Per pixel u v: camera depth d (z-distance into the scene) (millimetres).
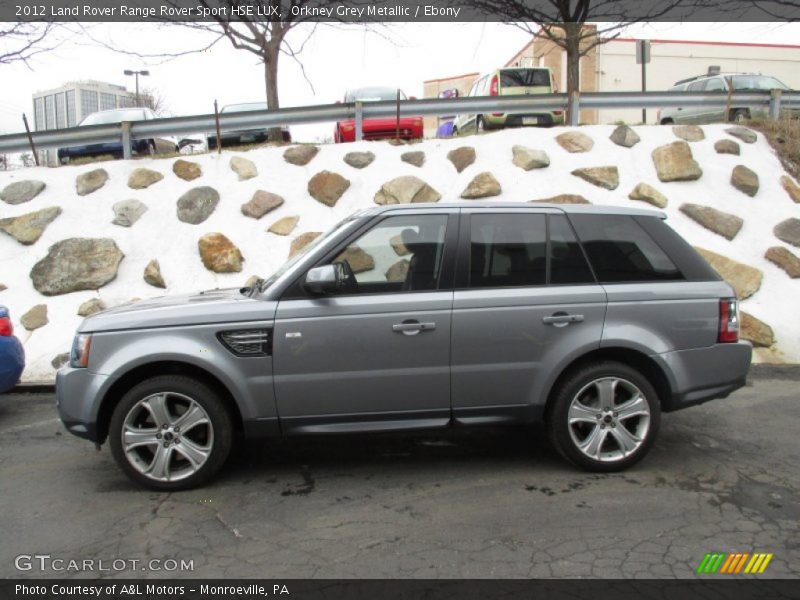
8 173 9984
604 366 4285
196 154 10312
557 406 4289
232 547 3449
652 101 10766
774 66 28094
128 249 8922
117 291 8469
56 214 9281
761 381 6793
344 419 4207
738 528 3562
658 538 3455
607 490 4086
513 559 3256
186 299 4523
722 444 4953
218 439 4168
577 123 10656
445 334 4160
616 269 4391
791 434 5176
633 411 4316
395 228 4363
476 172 9719
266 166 10031
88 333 4152
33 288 8492
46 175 9953
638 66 27062
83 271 8586
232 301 4254
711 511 3775
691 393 4371
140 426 4195
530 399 4266
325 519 3760
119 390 4273
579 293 4266
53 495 4230
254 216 9305
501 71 14648
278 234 9109
